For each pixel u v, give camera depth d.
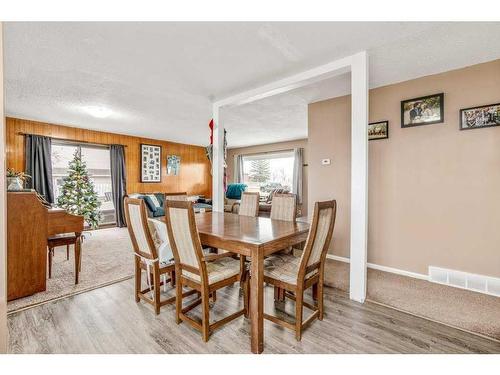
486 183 2.47
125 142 6.33
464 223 2.59
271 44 2.14
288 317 2.02
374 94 3.14
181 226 1.72
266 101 3.75
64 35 2.01
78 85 3.06
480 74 2.48
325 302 2.24
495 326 1.86
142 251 2.16
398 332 1.79
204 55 2.33
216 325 1.74
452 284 2.63
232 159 8.87
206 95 3.40
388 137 3.04
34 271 2.36
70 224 2.58
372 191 3.17
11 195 2.23
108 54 2.32
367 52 2.26
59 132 5.21
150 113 4.33
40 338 1.72
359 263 2.24
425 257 2.81
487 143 2.46
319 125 3.71
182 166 7.68
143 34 2.00
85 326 1.87
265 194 7.51
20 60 2.43
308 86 3.15
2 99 0.97
